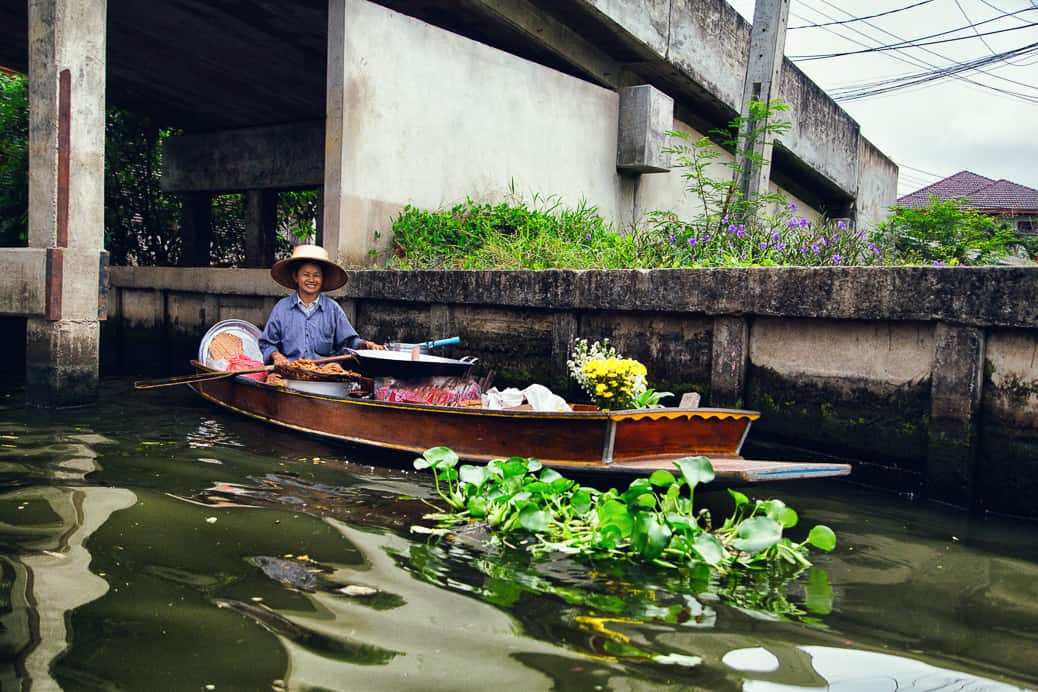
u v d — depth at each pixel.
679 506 3.50
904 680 2.23
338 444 5.29
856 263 7.17
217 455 4.92
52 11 6.52
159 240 15.28
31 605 2.54
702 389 5.54
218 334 7.36
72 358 6.70
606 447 4.02
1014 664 2.36
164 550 3.12
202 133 14.38
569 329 6.26
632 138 11.78
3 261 6.82
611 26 10.73
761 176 9.46
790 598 2.88
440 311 7.26
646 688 2.12
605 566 3.16
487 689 2.07
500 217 9.18
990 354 4.28
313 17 10.30
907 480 4.61
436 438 4.71
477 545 3.35
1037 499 4.11
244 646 2.30
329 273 6.63
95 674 2.10
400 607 2.63
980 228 10.66
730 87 13.08
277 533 3.39
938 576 3.18
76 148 6.64
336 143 8.23
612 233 9.66
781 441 5.20
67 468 4.45
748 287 5.18
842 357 4.89
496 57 9.91
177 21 10.89
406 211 8.87
